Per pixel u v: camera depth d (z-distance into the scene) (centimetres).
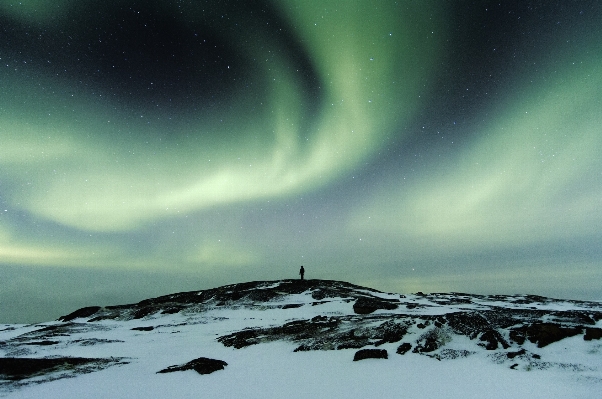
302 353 2127
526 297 4703
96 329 3562
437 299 4481
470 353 1891
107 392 1552
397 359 1889
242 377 1750
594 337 1859
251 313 3984
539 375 1555
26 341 2852
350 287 5375
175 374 1809
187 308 4497
